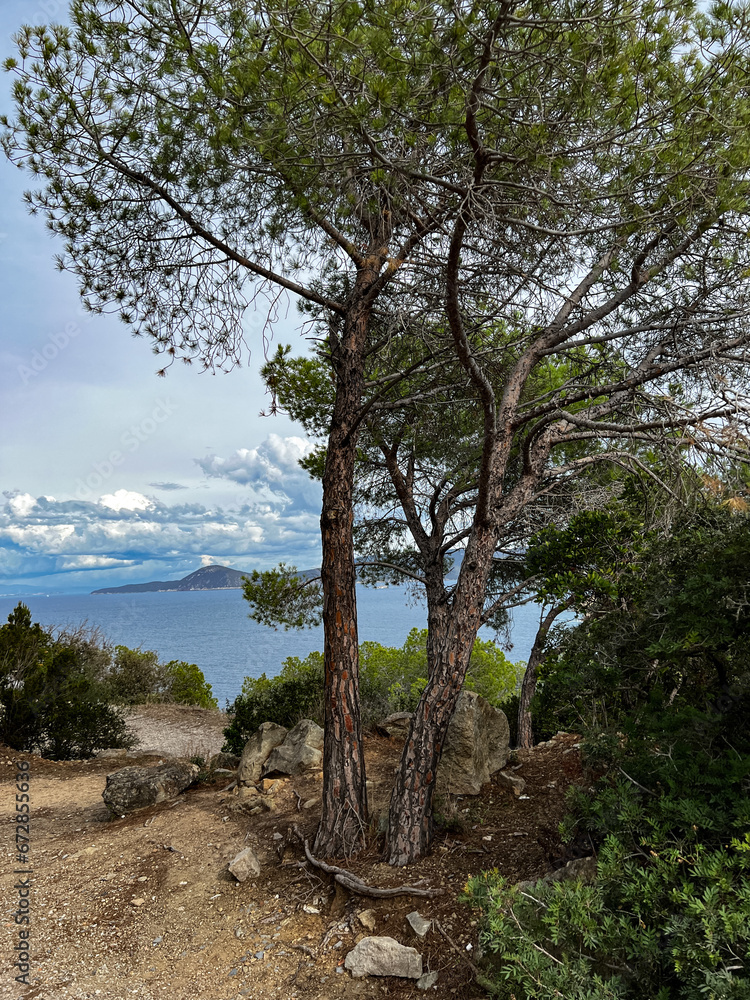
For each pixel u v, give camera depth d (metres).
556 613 10.03
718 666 4.18
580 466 6.24
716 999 2.28
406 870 5.01
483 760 6.61
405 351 6.74
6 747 11.68
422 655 15.45
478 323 6.33
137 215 5.93
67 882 5.98
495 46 3.50
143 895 5.56
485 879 3.37
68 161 5.36
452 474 9.17
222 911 5.13
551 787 6.32
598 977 2.64
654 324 5.73
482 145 3.94
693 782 3.46
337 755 5.73
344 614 5.94
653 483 6.05
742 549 3.88
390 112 3.82
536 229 4.25
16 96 5.04
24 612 13.44
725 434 4.53
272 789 7.45
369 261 6.26
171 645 103.69
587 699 4.85
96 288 6.16
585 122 3.98
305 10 3.59
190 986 4.24
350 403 6.27
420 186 4.61
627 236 5.19
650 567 5.31
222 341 6.39
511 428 5.99
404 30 3.58
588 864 3.99
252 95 4.01
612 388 5.44
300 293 6.17
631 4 3.53
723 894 2.67
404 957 3.96
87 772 10.87
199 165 5.34
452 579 10.07
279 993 4.02
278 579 9.52
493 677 16.19
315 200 4.73
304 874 5.41
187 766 8.57
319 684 11.13
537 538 8.02
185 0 4.63
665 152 3.92
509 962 3.25
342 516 6.10
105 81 5.02
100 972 4.49
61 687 12.34
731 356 5.11
